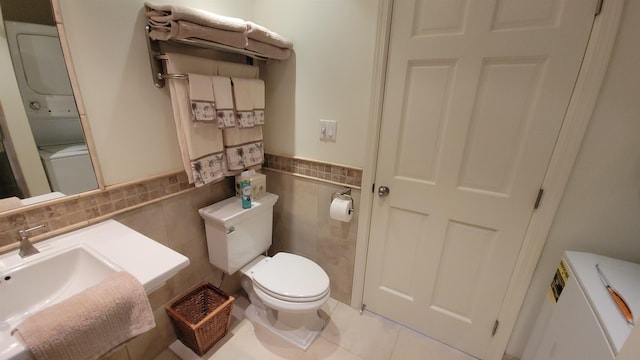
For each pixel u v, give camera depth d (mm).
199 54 1358
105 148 1099
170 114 1305
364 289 1782
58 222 1015
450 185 1341
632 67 935
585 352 816
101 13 1006
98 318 724
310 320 1683
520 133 1152
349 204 1568
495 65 1128
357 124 1468
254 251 1696
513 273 1315
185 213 1473
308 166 1695
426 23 1199
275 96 1703
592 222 1114
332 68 1461
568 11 975
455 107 1231
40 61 905
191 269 1577
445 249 1448
